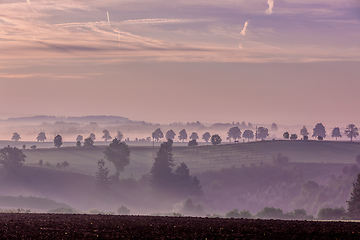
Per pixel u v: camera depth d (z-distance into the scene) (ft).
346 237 202.18
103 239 190.49
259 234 208.44
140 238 193.26
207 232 211.41
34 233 201.57
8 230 208.03
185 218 278.26
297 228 227.40
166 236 198.39
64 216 276.21
